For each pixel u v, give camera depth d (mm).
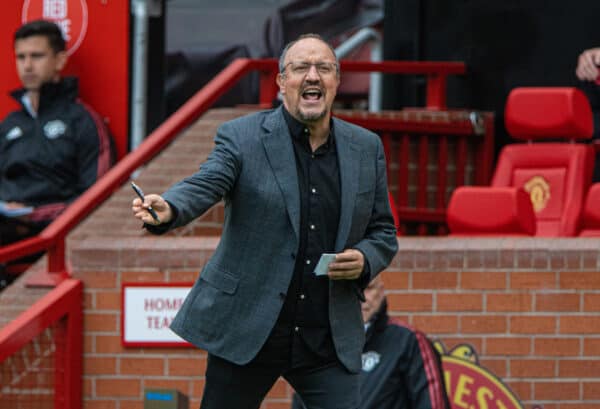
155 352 25078
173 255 25047
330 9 38125
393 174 32188
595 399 25062
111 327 25125
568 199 29859
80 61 33344
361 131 16156
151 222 13766
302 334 15445
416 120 32219
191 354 25062
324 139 15695
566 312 25078
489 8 34531
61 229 25422
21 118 30469
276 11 38375
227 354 15266
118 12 33312
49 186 29891
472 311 25062
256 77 38156
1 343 21781
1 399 23469
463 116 33000
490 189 26906
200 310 15375
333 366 15734
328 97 15266
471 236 26656
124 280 25094
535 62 33438
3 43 33500
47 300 23984
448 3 35844
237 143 15266
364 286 15641
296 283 15344
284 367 15625
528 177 30688
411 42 36781
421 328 25109
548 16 33219
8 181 30188
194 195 14445
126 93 33344
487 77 34500
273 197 15180
